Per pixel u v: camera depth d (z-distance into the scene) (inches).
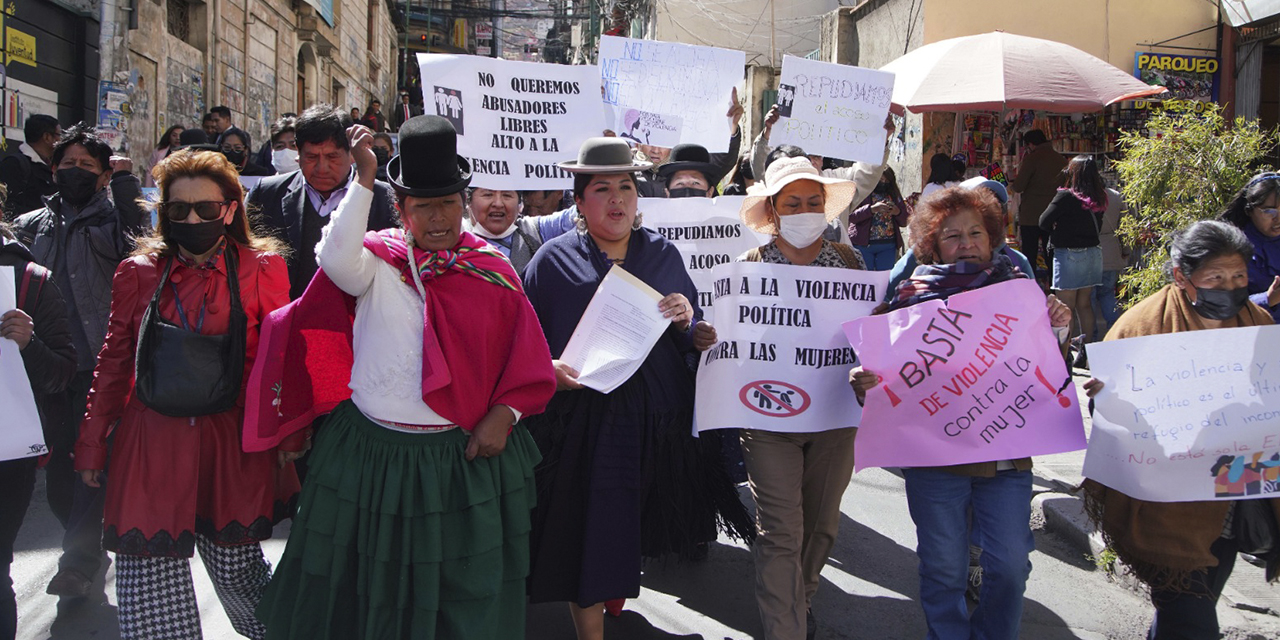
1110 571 173.6
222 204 122.4
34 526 204.5
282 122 234.5
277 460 126.9
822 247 159.8
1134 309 135.2
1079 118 518.0
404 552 109.3
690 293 152.3
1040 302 134.4
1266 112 504.4
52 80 445.4
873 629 168.9
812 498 155.2
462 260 114.3
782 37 805.9
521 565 117.6
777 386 147.3
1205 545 125.6
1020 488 134.3
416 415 111.6
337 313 118.2
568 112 197.0
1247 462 122.8
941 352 133.7
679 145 208.7
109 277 186.9
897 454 134.1
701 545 183.3
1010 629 133.6
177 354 118.4
